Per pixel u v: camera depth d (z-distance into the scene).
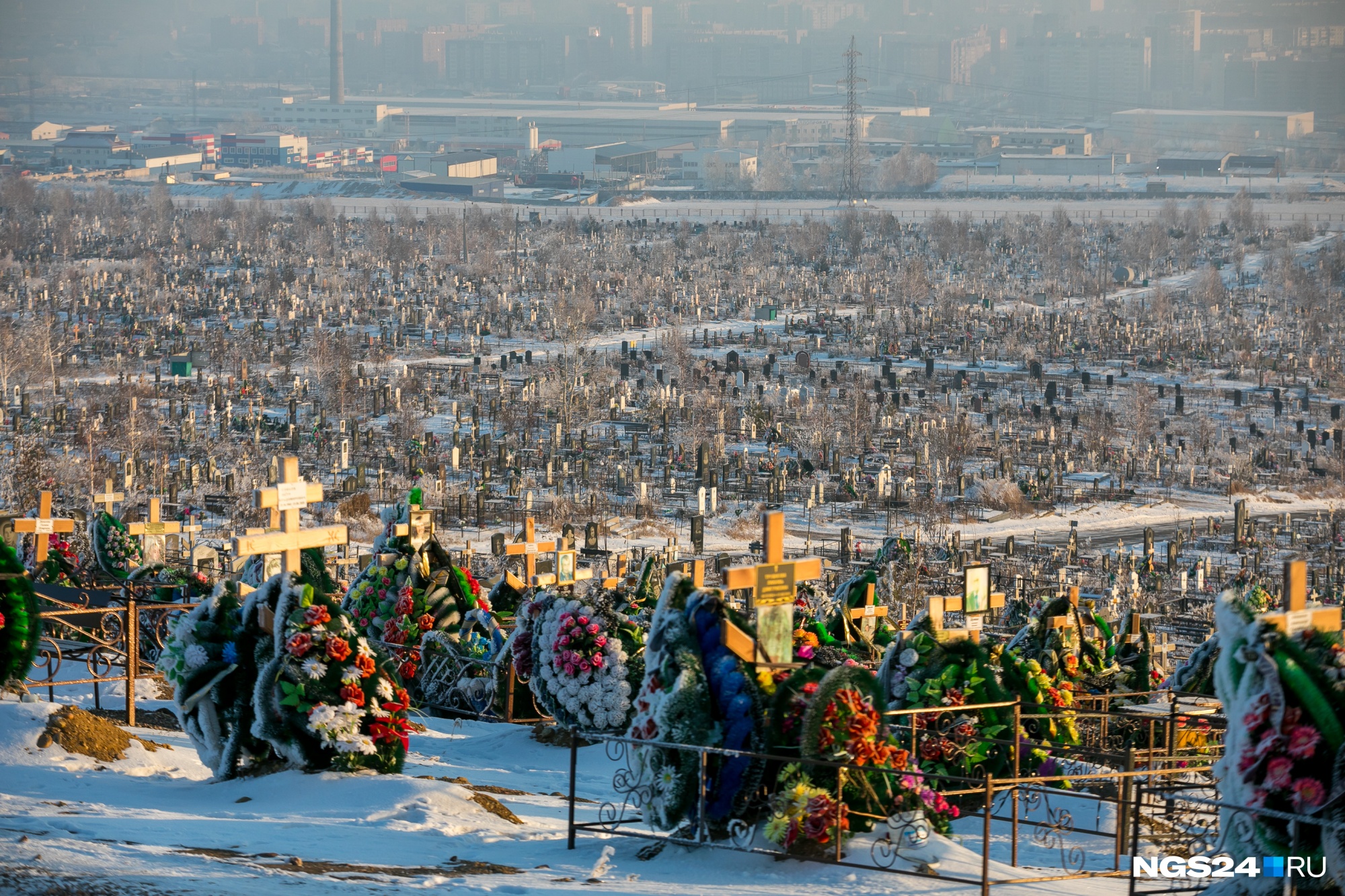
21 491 89.00
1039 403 143.38
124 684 32.34
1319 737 17.41
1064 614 32.59
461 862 18.75
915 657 25.20
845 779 19.78
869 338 178.88
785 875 18.77
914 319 196.88
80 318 188.88
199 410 131.25
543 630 30.73
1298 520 103.88
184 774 24.78
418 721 34.34
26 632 23.52
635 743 20.25
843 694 19.89
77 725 24.55
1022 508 103.19
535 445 116.69
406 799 22.00
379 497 97.88
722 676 20.27
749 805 19.80
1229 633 18.09
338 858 18.20
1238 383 159.12
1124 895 19.27
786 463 110.31
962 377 152.88
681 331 176.38
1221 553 93.38
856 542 90.00
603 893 17.25
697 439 117.50
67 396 135.88
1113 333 188.00
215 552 41.38
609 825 21.72
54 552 37.59
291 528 24.08
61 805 20.30
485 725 34.50
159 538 41.09
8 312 193.12
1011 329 187.12
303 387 141.50
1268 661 17.56
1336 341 189.25
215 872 16.30
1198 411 142.75
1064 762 27.02
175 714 30.56
